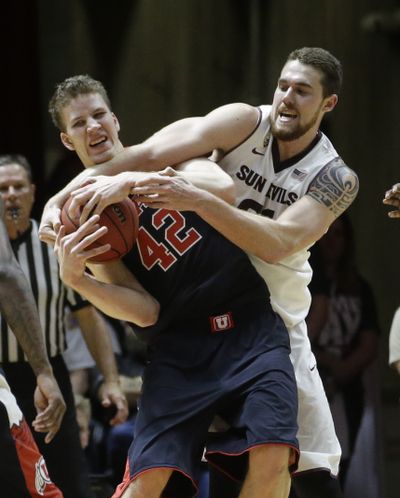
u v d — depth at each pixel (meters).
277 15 18.00
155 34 17.14
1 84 15.30
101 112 7.38
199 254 7.20
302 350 7.64
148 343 7.38
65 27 16.28
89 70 16.52
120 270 7.20
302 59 7.39
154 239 7.25
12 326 7.89
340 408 11.09
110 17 16.77
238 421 6.95
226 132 7.36
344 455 10.99
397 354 9.46
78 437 9.53
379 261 19.12
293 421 6.86
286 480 6.86
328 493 7.69
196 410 6.97
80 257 6.76
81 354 10.62
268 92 17.92
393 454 15.72
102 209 6.78
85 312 9.77
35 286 9.39
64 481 9.38
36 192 14.31
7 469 7.23
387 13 18.83
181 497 7.09
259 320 7.20
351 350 11.37
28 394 9.31
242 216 6.91
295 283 7.49
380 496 10.98
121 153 7.30
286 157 7.46
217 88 17.61
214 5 17.53
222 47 17.64
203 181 7.07
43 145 15.66
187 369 7.12
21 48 15.40
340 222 11.62
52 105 7.55
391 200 8.09
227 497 7.52
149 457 6.86
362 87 18.97
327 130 18.77
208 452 7.12
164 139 7.32
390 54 19.08
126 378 10.73
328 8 18.48
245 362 7.05
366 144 19.06
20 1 15.37
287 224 7.11
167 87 17.22
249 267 7.22
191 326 7.23
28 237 9.53
